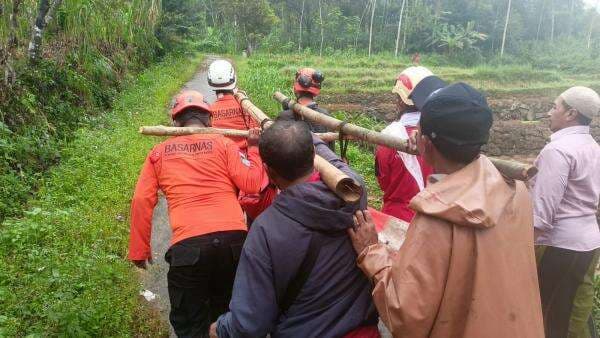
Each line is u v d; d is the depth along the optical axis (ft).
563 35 175.73
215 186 9.50
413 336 5.16
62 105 29.94
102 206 18.69
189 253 9.02
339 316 6.09
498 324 4.93
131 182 21.35
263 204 10.03
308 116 10.76
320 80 13.67
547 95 90.02
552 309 10.64
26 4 29.04
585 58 132.36
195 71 71.72
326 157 7.45
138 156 24.84
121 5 48.39
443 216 5.03
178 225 9.28
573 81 100.99
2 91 24.76
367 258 5.84
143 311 12.73
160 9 69.56
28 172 21.45
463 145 5.27
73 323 10.62
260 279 5.96
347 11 170.09
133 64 55.67
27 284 12.64
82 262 13.42
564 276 10.44
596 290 13.87
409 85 9.82
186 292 9.43
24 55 28.96
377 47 153.07
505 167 5.55
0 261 13.48
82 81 34.22
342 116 50.31
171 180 9.52
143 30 58.39
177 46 80.48
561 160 9.91
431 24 154.20
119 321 11.73
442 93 5.41
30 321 11.30
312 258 5.96
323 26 146.72
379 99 75.51
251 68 82.69
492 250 4.97
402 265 5.25
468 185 5.13
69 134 28.37
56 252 14.12
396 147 7.50
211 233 9.12
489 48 166.09
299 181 6.34
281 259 5.93
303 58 110.93
